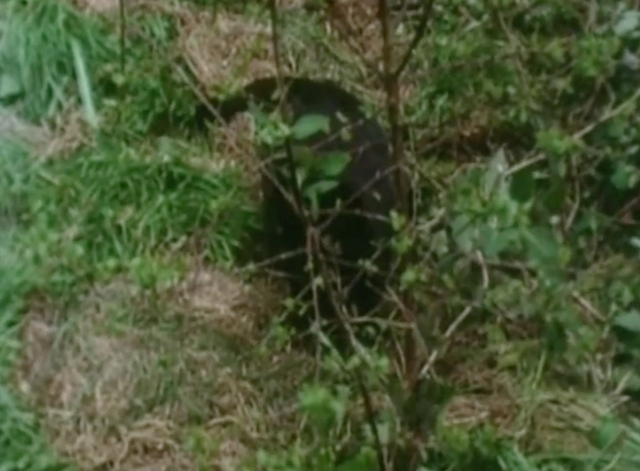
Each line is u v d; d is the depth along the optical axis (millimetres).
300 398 3484
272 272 4148
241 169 4793
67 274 4352
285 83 4238
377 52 4328
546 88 4262
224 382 4121
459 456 3521
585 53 3709
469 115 4398
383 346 3652
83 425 4027
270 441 3938
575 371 4078
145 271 3797
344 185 3900
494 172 3693
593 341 3576
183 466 3932
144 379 4117
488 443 3531
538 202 3736
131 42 5168
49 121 4945
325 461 3305
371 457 3311
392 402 3480
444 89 4355
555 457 3865
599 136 4289
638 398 4062
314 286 3578
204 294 4387
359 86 4281
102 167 4723
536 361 4004
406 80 4047
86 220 4523
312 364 4082
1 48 5035
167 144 4773
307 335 4035
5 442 3947
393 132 3484
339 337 3973
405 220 3449
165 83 4898
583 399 4035
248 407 4070
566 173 4180
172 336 4234
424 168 4066
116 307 4266
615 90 4344
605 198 4391
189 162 4762
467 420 3951
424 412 3422
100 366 4156
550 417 4000
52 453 3926
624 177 4219
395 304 3619
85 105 4949
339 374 3598
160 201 4625
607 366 4078
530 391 3986
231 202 4555
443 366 3924
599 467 3836
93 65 5047
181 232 4574
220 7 5297
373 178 3754
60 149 4832
